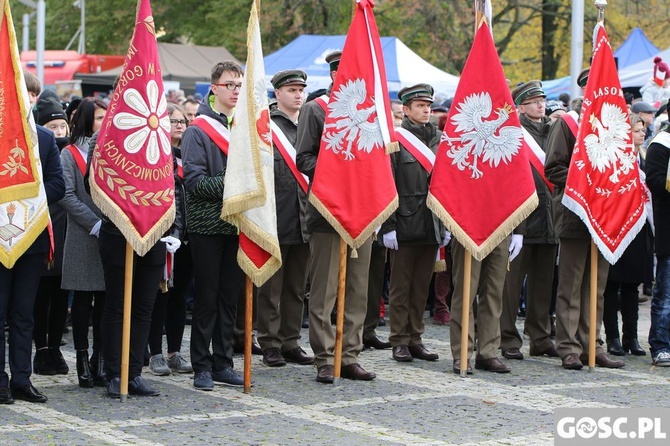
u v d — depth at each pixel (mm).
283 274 9789
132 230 7793
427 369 9633
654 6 33469
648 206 11023
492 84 9328
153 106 7922
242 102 8203
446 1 32219
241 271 8578
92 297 8695
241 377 8680
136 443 6684
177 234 9117
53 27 41844
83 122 8727
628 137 9859
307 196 9695
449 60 32438
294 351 9859
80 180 8578
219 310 8586
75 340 8492
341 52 9672
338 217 8688
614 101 9797
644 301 15109
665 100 16438
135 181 7832
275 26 33250
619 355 10664
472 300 9625
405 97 10172
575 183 9609
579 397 8422
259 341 9781
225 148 8539
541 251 10352
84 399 8008
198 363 8508
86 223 8336
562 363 9867
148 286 8148
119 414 7520
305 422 7375
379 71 8891
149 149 7875
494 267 9531
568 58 34750
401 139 10055
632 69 20812
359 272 9039
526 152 9406
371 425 7312
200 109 8672
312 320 9000
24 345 7836
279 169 9672
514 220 9289
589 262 9945
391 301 10070
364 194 8750
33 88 8133
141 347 8188
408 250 9977
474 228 9273
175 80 27797
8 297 7812
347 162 8766
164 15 36906
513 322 10336
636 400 8352
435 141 10242
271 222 8297
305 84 9789
